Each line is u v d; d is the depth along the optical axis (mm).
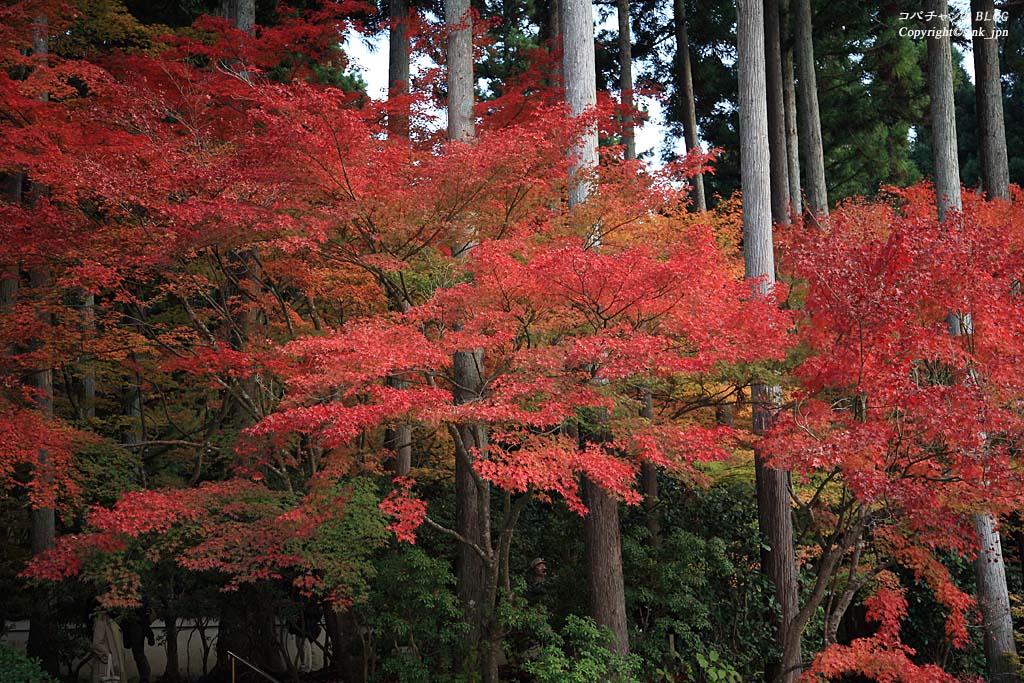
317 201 9297
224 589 9500
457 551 12430
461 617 11719
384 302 12180
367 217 8836
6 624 15383
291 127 7988
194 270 11508
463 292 8273
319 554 9773
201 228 8711
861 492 7137
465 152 8406
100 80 10953
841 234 8234
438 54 14203
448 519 13336
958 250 7324
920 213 11000
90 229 10078
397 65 16000
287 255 10977
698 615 12656
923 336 7293
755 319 8258
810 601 8789
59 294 11039
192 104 11648
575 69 11602
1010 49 19547
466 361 10992
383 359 7438
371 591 11375
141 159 10023
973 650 14086
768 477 12766
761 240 12719
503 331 8297
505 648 11453
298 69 13703
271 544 9602
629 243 9164
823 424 8039
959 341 7754
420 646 11609
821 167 19062
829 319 7762
